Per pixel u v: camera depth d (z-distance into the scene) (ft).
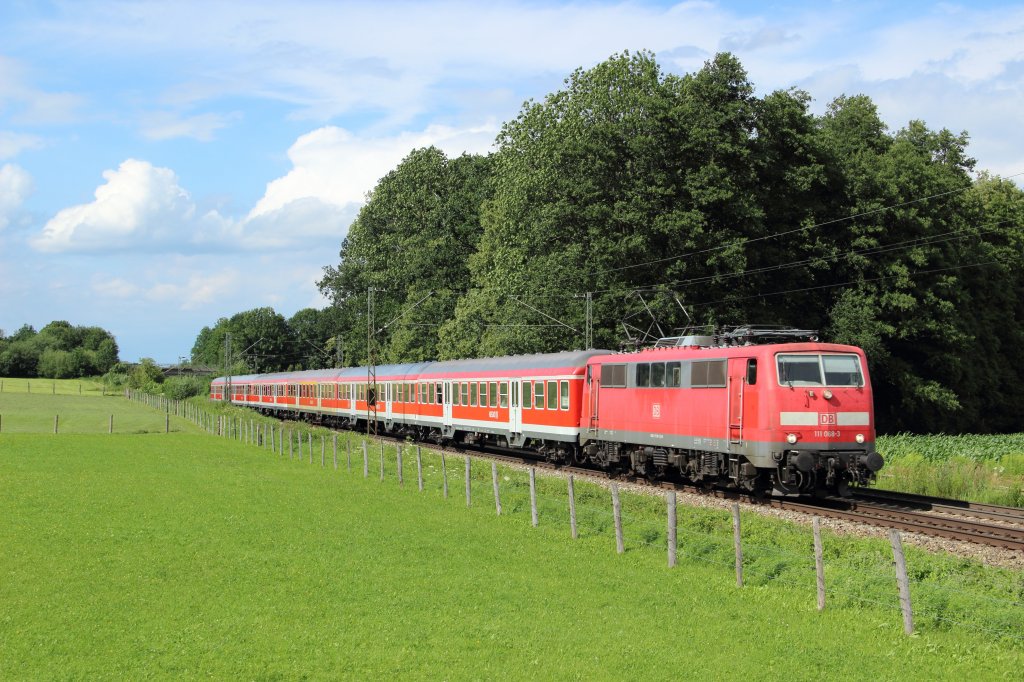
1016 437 155.43
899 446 138.21
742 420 86.89
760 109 171.12
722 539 67.92
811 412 83.35
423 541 72.28
